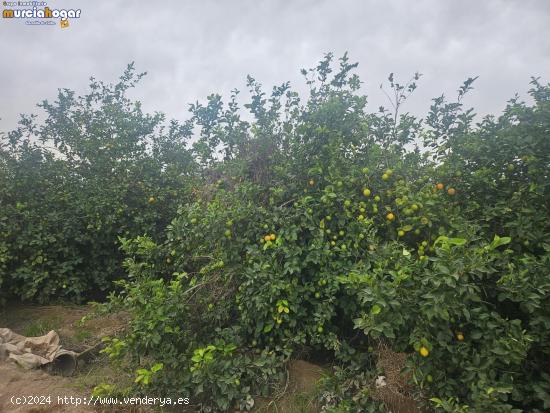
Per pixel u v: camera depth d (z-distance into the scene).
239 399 3.09
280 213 3.63
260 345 3.62
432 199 3.28
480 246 2.75
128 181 5.87
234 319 3.80
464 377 2.59
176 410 3.12
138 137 6.45
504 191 3.43
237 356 3.39
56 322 4.89
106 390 3.15
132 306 3.29
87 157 6.17
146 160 6.21
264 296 3.26
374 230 3.28
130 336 3.19
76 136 6.36
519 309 2.96
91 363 3.94
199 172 5.70
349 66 4.33
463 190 3.56
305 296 3.46
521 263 2.82
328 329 3.57
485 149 3.51
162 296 3.16
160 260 4.09
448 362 2.64
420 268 2.61
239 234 3.66
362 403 2.88
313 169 3.70
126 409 3.03
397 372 2.90
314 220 3.55
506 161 3.46
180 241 4.00
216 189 4.51
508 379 2.48
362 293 2.61
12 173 5.75
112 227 5.67
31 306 5.50
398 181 3.59
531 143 3.29
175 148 6.68
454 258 2.39
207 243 3.73
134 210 5.83
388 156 3.85
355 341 3.68
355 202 3.53
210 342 3.49
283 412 3.05
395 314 2.52
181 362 3.19
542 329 2.66
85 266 5.91
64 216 5.67
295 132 4.11
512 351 2.42
